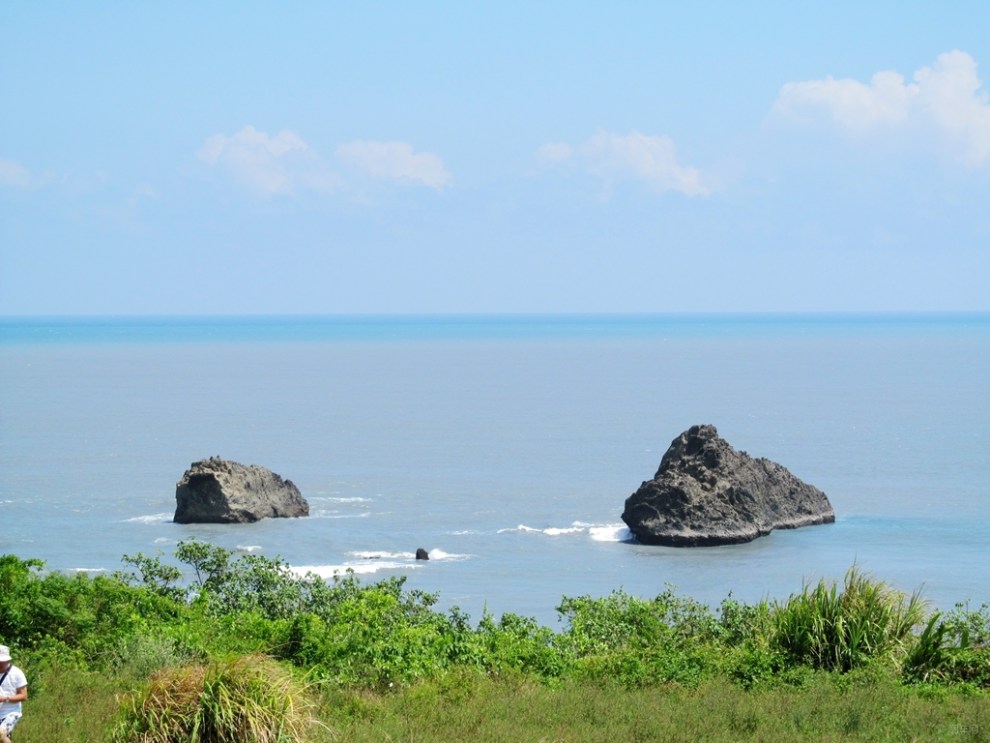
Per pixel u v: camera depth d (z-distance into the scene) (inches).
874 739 938.1
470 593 2989.7
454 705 1019.3
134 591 1330.0
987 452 6250.0
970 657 1180.5
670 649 1263.5
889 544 3747.5
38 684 1007.6
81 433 7130.9
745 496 3939.5
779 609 1264.8
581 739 924.0
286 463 5876.0
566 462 5935.0
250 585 1675.7
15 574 1267.2
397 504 4566.9
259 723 829.8
